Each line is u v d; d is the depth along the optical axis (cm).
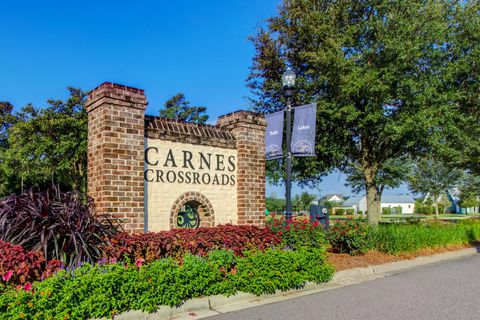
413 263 1020
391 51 1374
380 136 1501
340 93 1433
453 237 1340
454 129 1445
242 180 879
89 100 719
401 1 1442
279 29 1630
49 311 435
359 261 940
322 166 1770
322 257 741
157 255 585
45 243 495
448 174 3572
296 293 672
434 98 1436
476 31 1480
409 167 2089
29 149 2347
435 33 1407
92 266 519
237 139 892
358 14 1578
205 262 590
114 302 478
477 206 6044
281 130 985
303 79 1541
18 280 467
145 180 737
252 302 607
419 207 6744
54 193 588
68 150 2427
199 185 819
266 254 661
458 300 621
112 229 601
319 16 1507
